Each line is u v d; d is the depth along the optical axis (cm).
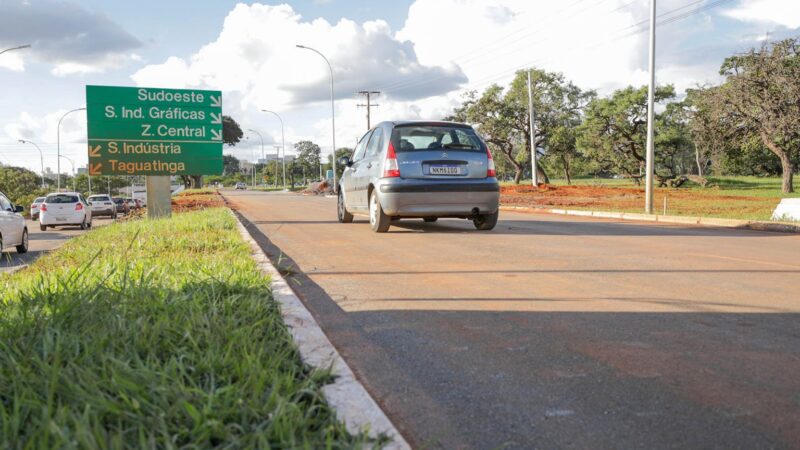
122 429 207
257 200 3428
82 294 379
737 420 244
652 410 255
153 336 298
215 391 238
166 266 530
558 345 350
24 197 5009
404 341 364
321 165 14488
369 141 1074
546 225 1195
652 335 368
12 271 707
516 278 568
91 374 244
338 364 289
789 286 522
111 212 3369
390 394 281
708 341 354
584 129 5562
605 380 292
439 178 938
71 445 184
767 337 361
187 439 205
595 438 230
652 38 1563
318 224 1254
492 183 958
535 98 5756
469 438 233
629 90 5244
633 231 1054
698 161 6166
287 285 489
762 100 3278
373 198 1021
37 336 303
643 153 5325
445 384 292
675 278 563
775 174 6153
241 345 292
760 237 956
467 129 994
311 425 220
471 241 882
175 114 1595
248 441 199
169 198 1619
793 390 275
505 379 296
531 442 228
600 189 3856
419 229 1077
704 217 1309
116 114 1558
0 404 213
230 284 443
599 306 448
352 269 634
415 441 232
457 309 443
